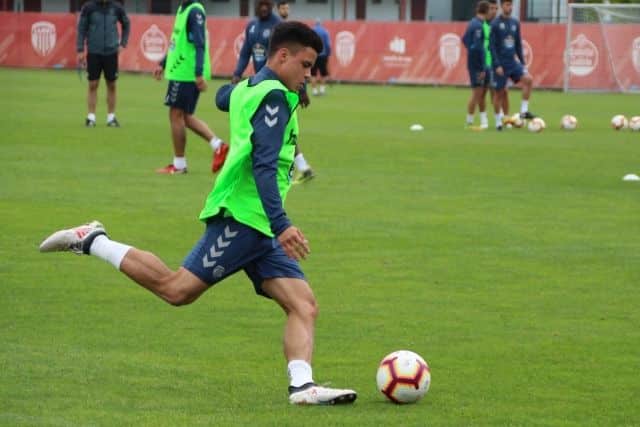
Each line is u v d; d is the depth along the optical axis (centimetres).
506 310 2384
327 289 2552
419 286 2598
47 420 1606
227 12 15312
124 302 2402
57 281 2581
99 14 6122
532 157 5278
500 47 6981
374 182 4300
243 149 1650
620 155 5431
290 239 1609
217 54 11962
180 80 4241
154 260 1709
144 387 1789
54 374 1853
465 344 2108
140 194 3834
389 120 7344
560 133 6675
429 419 1642
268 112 1627
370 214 3553
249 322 2258
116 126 6269
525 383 1858
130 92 9394
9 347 2020
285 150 1697
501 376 1897
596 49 10812
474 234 3256
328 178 4400
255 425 1594
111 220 3334
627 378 1895
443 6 15550
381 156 5197
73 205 3581
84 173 4322
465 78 11319
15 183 4028
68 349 2016
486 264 2853
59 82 10369
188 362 1950
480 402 1742
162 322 2241
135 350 2023
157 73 4403
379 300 2456
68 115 6944
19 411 1648
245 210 1673
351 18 15462
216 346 2064
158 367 1912
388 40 11562
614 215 3634
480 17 6738
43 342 2062
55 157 4806
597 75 10838
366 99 9450
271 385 1816
